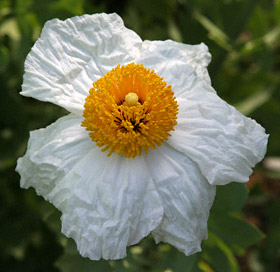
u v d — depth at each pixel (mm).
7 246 385
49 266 397
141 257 308
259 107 458
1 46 341
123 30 259
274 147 468
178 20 490
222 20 445
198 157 231
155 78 234
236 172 230
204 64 263
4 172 389
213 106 241
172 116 229
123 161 233
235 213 297
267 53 419
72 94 245
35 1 327
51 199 235
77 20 253
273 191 559
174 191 229
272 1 429
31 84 241
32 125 382
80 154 236
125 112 226
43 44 247
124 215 222
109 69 253
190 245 228
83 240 221
